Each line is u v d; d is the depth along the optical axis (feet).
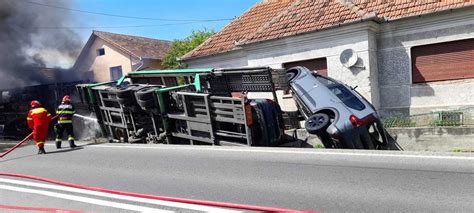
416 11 39.45
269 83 33.73
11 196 20.80
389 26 41.24
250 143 30.12
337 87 32.04
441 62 39.55
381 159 23.11
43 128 34.40
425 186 17.79
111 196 19.60
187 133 34.01
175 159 27.27
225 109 30.94
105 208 17.80
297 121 34.78
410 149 31.55
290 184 19.57
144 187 20.93
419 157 22.91
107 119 40.19
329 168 21.97
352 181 19.31
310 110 31.14
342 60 41.73
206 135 32.58
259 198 17.87
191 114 33.19
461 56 38.58
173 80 37.93
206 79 35.27
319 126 28.99
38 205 18.89
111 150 33.19
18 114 50.67
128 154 30.63
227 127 31.94
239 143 31.01
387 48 41.86
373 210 15.46
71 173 25.41
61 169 26.89
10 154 35.63
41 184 22.99
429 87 40.01
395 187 17.95
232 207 16.89
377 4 43.19
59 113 36.24
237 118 30.35
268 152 27.27
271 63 46.93
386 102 42.24
